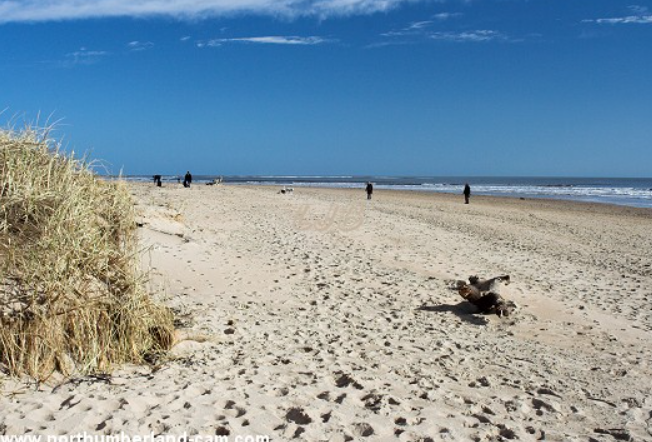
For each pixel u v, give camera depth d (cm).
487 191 8250
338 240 1664
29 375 494
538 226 2706
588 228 2744
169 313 656
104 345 552
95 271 582
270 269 1177
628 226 2948
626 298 1159
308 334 759
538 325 905
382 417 478
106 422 423
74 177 647
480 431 470
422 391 564
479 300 952
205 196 2950
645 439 485
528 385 614
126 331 579
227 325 760
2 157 604
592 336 861
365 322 848
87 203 621
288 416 470
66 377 507
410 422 474
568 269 1480
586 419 527
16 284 531
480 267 1391
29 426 411
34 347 505
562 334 862
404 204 3828
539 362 708
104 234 622
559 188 9856
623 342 837
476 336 819
